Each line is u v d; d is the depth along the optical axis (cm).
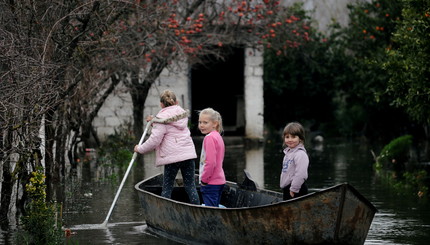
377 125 3272
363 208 850
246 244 909
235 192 1166
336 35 3431
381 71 2744
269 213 875
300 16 3347
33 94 1038
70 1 1326
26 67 1014
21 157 1121
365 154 2509
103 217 1195
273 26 2484
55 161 1546
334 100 3856
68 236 1053
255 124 2888
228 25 2433
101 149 2150
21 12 1198
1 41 1023
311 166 2075
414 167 1995
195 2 2266
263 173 1839
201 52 2442
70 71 1438
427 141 2808
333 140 3384
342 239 852
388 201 1395
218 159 1065
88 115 2067
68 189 1471
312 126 3756
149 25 1875
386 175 1825
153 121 1106
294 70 3509
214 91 3491
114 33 1628
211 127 1077
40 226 996
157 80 2730
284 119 3672
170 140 1099
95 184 1556
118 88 2309
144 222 1159
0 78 962
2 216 1126
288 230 870
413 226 1134
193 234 985
